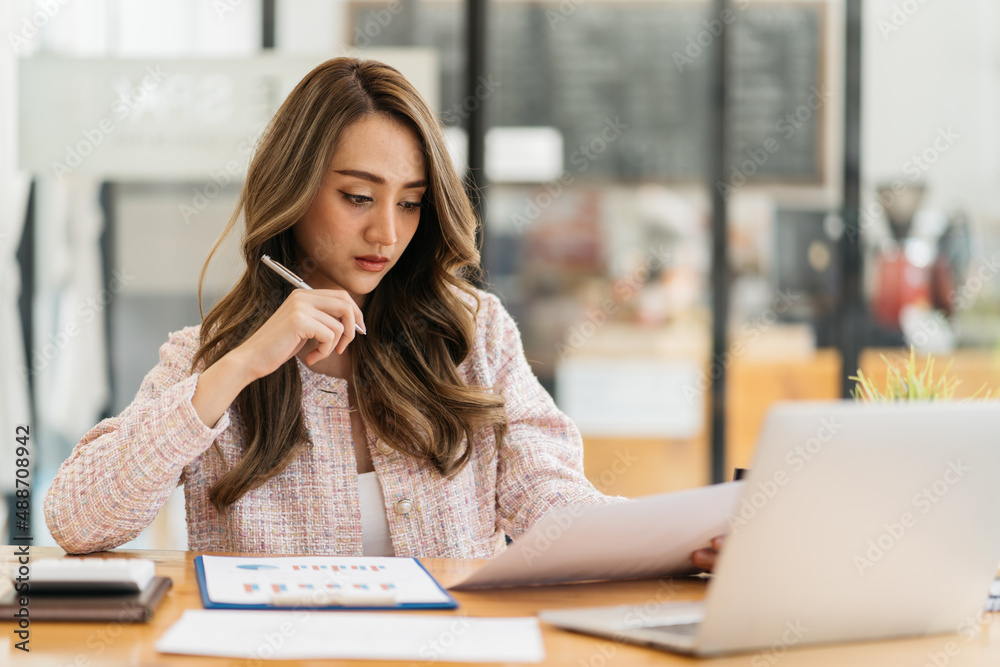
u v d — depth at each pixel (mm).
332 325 1172
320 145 1300
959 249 3256
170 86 3008
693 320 3271
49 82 2984
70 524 1124
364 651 769
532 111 3252
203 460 1335
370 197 1325
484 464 1440
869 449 797
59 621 839
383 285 1467
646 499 889
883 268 3266
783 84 3252
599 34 3250
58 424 3053
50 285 3039
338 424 1386
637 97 3258
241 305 1366
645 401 3266
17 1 2953
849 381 3266
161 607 896
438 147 1373
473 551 1391
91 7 3006
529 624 868
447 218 1393
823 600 823
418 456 1374
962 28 3229
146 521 1149
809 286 3271
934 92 3238
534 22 3248
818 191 3268
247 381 1155
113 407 3086
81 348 3064
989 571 883
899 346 3268
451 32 3203
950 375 3264
